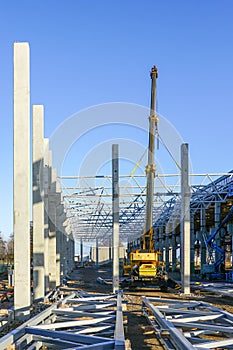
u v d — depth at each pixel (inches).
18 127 572.4
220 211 1797.5
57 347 362.3
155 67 941.8
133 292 1022.4
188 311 482.6
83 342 327.0
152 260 1059.9
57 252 1154.7
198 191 1556.3
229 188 1491.1
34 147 743.1
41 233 735.1
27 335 357.1
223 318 461.1
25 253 563.8
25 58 573.0
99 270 2486.5
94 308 523.5
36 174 740.0
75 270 2465.6
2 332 494.0
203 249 1961.1
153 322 525.0
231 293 959.6
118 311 465.7
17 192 569.6
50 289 967.0
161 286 1049.5
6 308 749.3
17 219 567.8
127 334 484.7
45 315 439.8
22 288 559.5
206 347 326.0
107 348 296.2
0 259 3120.1
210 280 1576.0
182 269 970.1
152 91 933.2
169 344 418.3
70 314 474.9
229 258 2204.7
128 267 1154.7
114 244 964.0
